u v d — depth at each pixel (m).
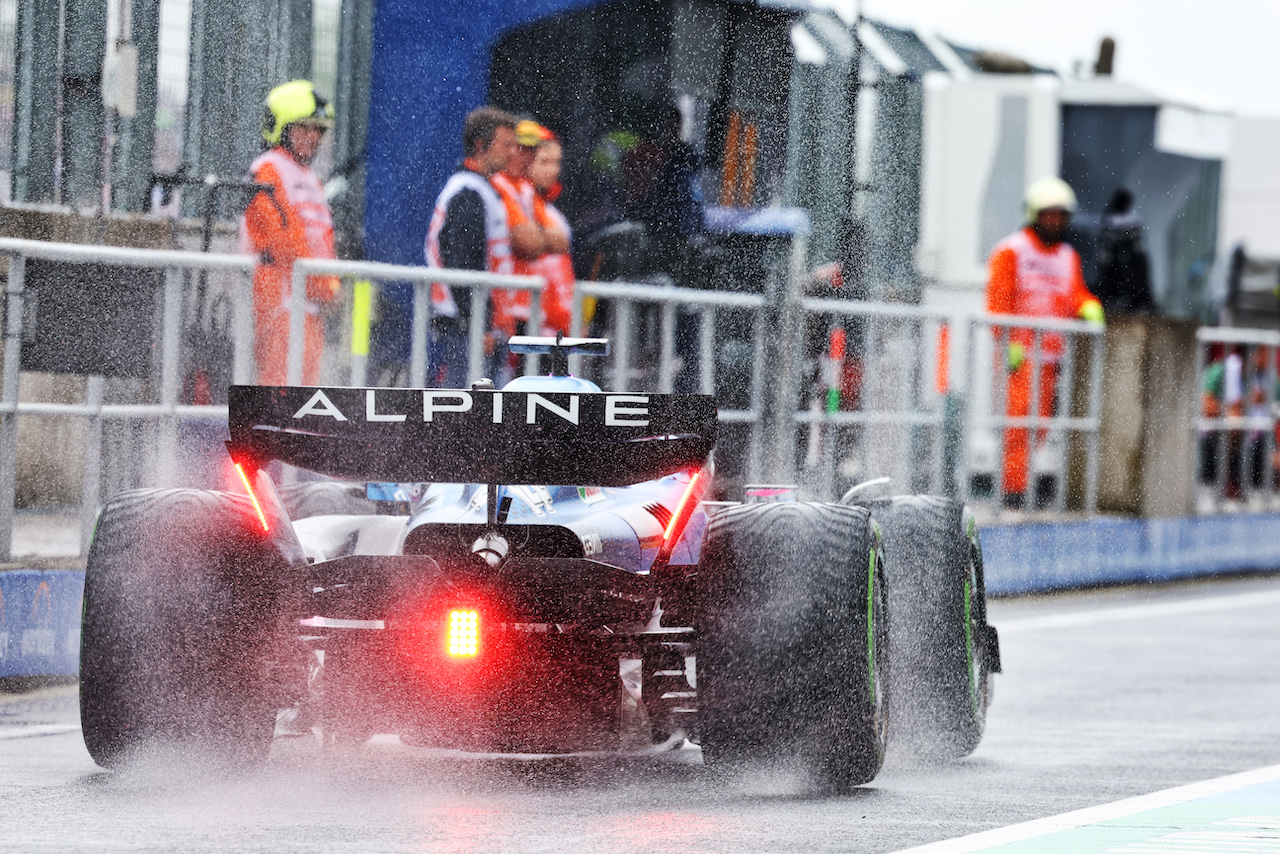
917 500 22.78
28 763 21.61
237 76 40.28
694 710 19.42
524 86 42.94
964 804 19.67
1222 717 28.27
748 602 18.67
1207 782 21.83
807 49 45.47
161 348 32.00
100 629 18.94
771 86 44.31
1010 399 47.19
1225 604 47.84
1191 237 64.44
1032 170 56.91
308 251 37.56
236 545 18.92
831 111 46.03
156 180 38.62
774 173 44.38
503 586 18.20
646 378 38.72
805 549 18.88
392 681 18.70
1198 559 55.28
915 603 22.19
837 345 41.62
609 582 18.28
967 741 22.41
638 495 20.91
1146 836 18.09
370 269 33.50
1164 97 62.22
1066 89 59.88
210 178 37.69
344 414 18.52
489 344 36.47
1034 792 20.77
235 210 39.78
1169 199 63.22
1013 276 53.34
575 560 18.19
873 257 48.16
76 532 35.59
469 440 18.44
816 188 45.47
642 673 19.31
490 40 42.88
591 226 42.94
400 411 18.47
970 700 22.28
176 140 39.62
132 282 31.67
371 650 18.58
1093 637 40.06
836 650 18.73
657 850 16.52
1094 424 50.19
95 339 31.14
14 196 37.84
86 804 18.53
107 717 18.97
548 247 39.28
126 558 18.97
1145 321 53.47
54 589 29.38
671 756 22.30
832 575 18.83
